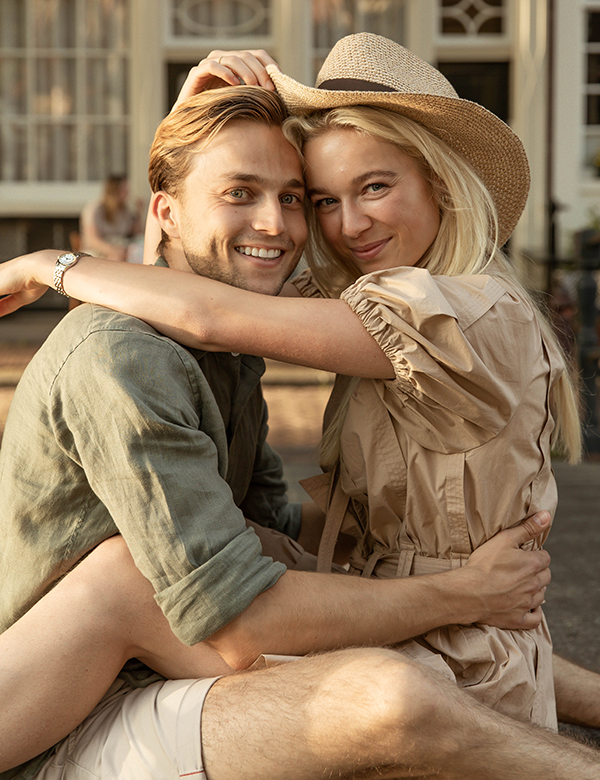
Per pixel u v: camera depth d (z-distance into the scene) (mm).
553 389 1720
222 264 1598
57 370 1402
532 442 1579
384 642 1447
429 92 1679
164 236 1708
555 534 3123
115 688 1458
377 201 1612
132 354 1378
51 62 8898
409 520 1602
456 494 1540
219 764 1322
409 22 8367
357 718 1243
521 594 1545
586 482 3893
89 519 1438
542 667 1590
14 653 1331
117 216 7453
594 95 8391
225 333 1470
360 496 1704
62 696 1336
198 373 1450
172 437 1363
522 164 1738
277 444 4434
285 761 1300
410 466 1572
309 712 1278
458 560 1582
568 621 2363
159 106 8578
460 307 1491
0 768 1322
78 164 9016
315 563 1828
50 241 9016
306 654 1413
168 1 8531
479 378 1460
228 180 1546
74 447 1409
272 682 1331
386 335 1479
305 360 1502
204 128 1544
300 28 8305
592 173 8438
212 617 1328
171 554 1331
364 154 1589
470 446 1525
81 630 1353
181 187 1598
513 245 7988
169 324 1463
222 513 1385
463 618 1499
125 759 1353
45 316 8719
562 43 8188
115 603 1376
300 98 1582
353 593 1429
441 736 1241
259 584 1362
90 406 1366
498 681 1474
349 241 1673
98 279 1528
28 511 1446
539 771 1264
